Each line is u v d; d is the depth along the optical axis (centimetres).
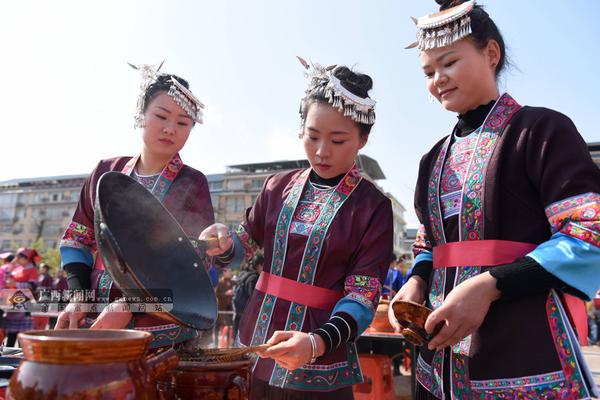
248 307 148
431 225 122
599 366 566
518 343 97
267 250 148
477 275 101
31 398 60
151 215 103
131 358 66
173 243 106
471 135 117
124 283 80
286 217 145
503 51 124
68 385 60
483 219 107
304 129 146
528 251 104
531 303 99
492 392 98
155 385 73
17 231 5300
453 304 92
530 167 104
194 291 104
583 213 92
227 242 136
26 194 5444
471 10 115
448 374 108
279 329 134
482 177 109
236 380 82
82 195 161
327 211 141
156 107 155
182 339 145
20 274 557
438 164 123
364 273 132
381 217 139
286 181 156
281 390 130
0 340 261
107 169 165
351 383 131
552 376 93
